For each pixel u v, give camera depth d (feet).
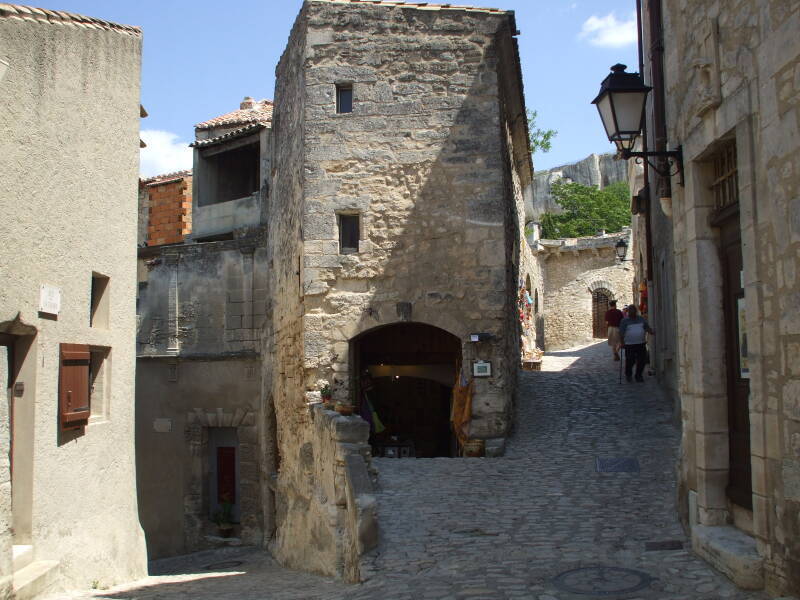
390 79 41.29
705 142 19.93
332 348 40.14
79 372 26.45
